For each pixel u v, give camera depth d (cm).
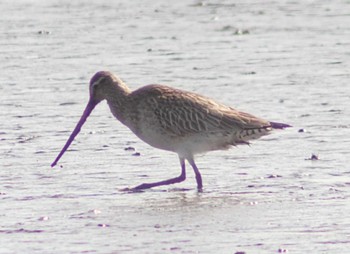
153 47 3050
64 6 4084
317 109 2098
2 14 3850
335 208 1391
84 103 2230
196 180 1560
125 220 1360
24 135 1911
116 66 2705
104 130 1962
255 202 1441
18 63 2772
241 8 3981
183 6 4069
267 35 3266
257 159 1706
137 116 1597
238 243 1238
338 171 1602
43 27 3491
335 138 1833
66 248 1230
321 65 2655
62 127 1986
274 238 1256
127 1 4231
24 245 1245
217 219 1355
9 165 1678
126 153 1769
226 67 2664
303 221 1330
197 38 3231
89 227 1326
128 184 1568
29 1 4228
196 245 1233
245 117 1566
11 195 1497
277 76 2506
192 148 1569
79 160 1716
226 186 1548
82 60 2812
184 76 2531
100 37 3269
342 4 4012
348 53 2848
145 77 2522
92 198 1484
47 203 1452
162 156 1748
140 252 1207
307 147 1772
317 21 3562
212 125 1553
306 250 1204
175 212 1401
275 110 2097
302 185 1526
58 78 2539
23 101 2253
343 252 1193
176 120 1558
